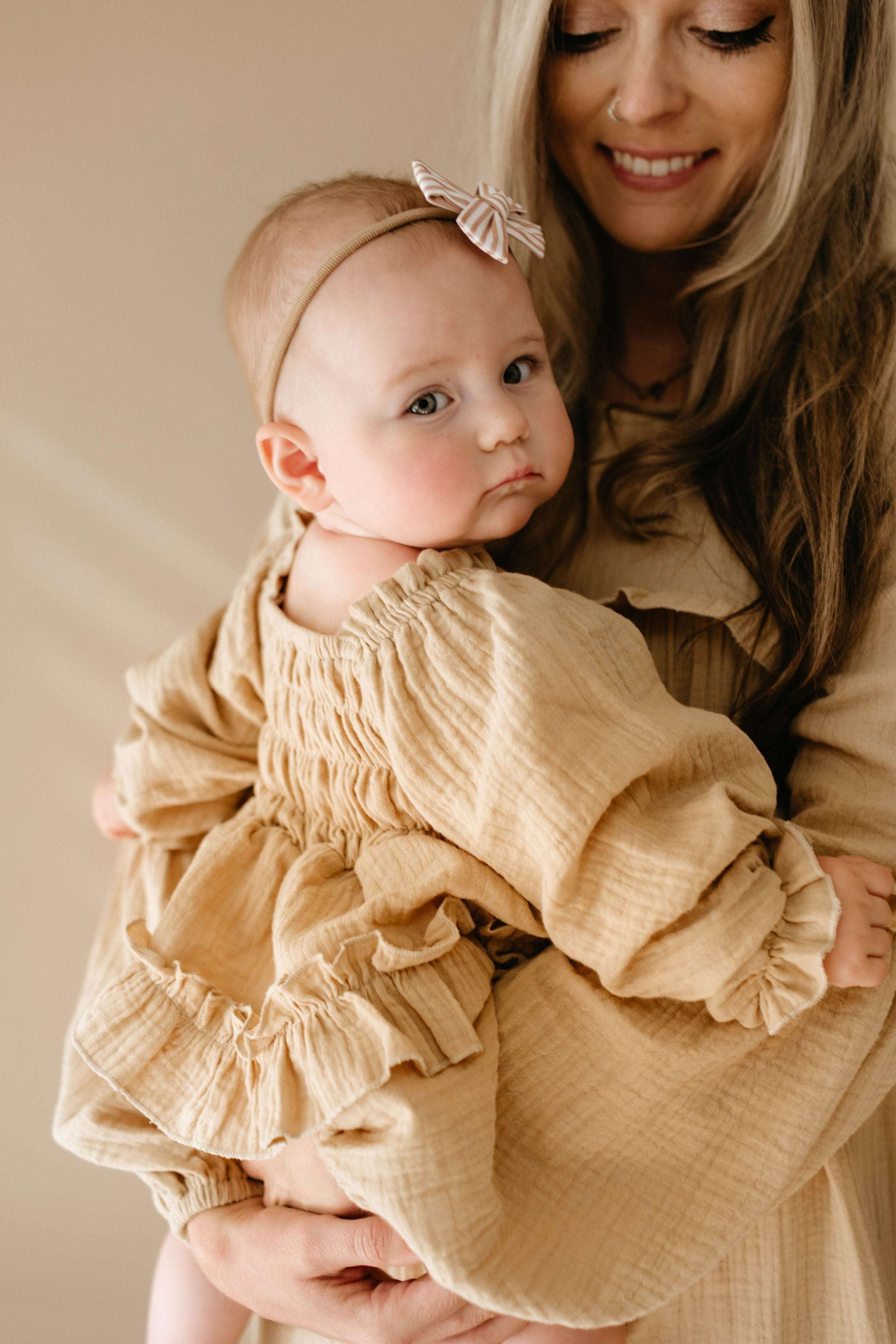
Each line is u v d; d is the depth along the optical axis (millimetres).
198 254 1496
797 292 1162
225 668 1148
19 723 1575
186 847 1204
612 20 1064
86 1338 1577
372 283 946
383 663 912
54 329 1518
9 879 1590
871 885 863
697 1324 978
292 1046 860
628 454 1187
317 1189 965
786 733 1071
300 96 1470
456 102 1458
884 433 1091
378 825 964
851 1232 954
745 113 1087
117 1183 1574
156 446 1546
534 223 1128
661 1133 882
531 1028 899
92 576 1567
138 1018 939
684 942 812
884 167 1161
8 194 1487
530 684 849
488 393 941
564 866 825
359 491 979
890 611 1031
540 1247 836
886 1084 913
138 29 1452
